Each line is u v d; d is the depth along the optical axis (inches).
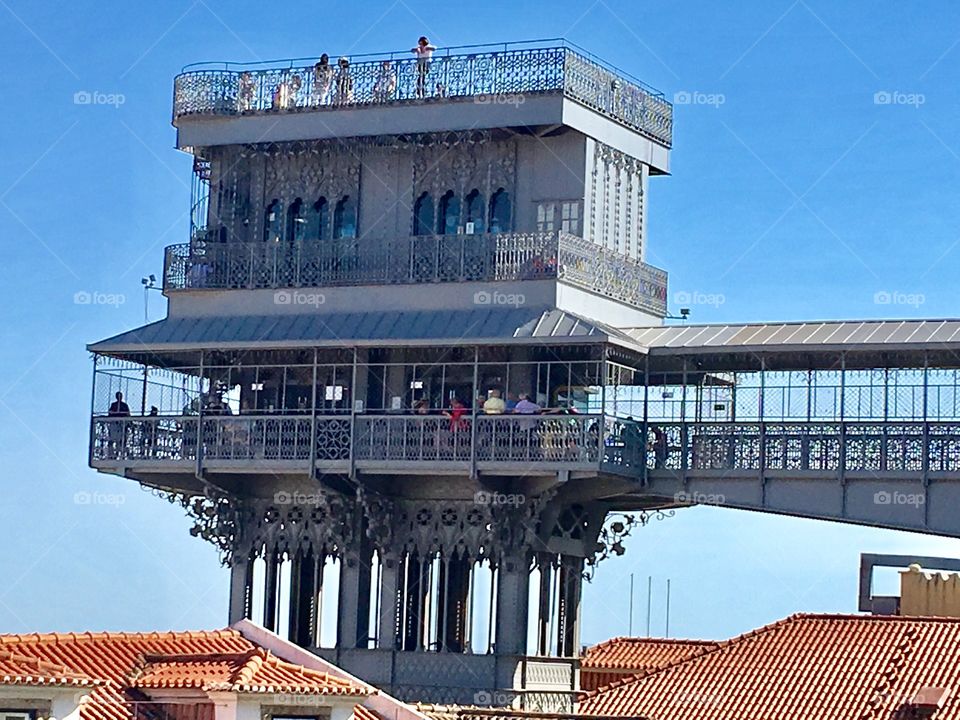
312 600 2600.9
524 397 2453.2
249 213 2662.4
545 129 2532.0
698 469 2432.3
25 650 1808.6
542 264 2485.2
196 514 2630.4
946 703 2260.1
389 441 2486.5
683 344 2440.9
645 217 2664.9
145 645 1902.1
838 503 2375.7
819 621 2471.7
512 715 2181.3
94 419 2605.8
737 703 2342.5
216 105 2630.4
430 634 2546.8
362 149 2623.0
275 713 1772.9
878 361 2369.6
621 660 2773.1
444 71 2549.2
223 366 2576.3
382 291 2554.1
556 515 2511.1
